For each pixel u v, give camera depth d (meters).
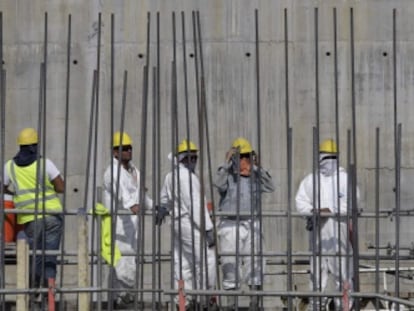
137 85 32.12
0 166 21.78
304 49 32.50
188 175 22.73
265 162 32.38
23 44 32.25
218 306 23.86
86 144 32.00
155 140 21.55
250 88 32.47
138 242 21.17
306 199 24.83
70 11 32.25
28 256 22.08
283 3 32.47
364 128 32.59
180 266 21.38
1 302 21.86
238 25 32.47
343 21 32.53
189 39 32.25
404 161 32.66
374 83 32.69
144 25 32.19
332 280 25.14
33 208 23.62
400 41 32.75
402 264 31.06
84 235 21.47
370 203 32.41
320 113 32.44
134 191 24.14
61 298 21.56
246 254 22.92
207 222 23.44
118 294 24.62
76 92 32.12
